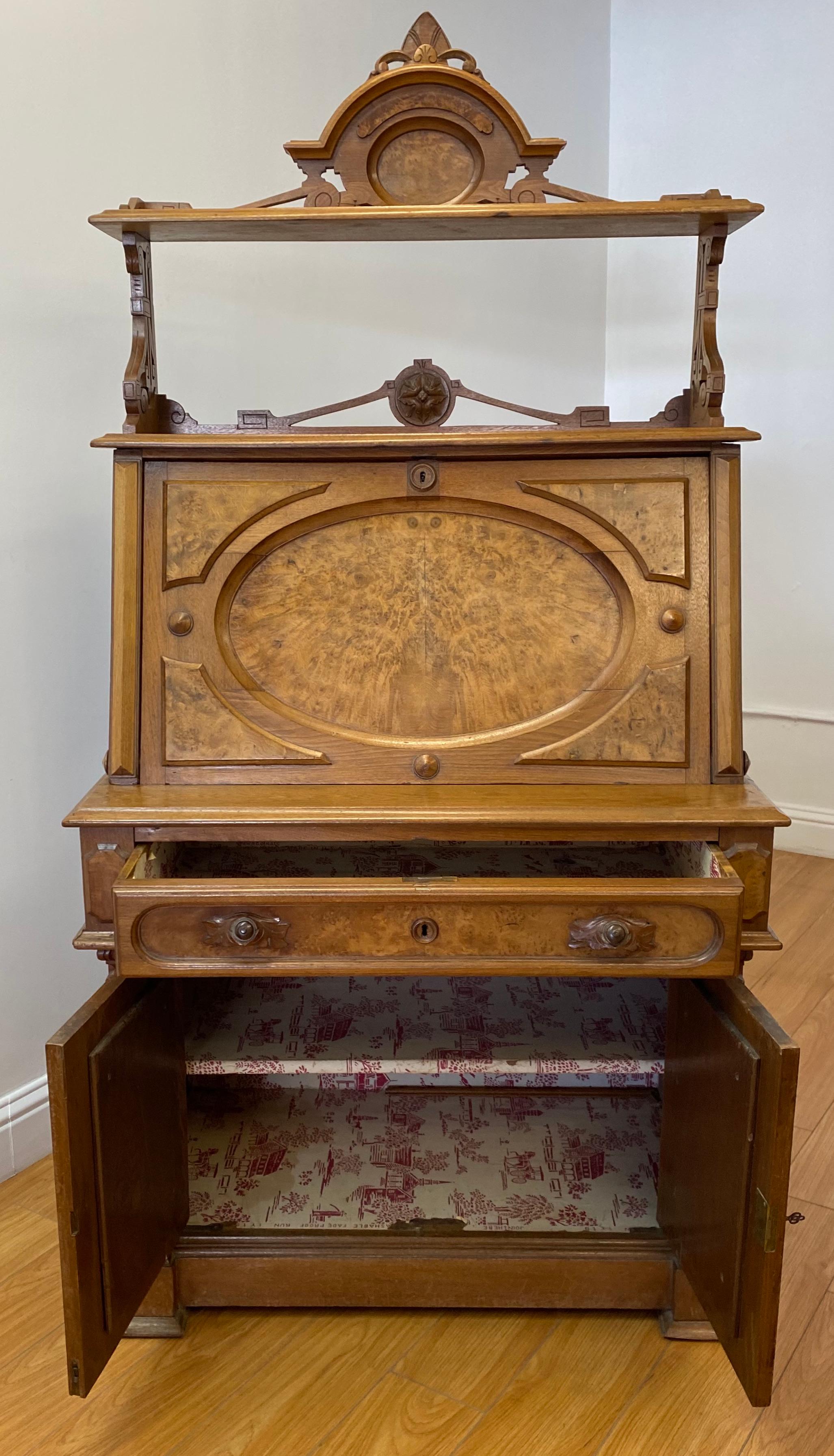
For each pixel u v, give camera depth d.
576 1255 1.75
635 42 3.81
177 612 1.68
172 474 1.69
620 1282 1.76
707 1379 1.66
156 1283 1.74
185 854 1.96
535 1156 2.00
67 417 2.13
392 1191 1.89
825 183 3.52
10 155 1.96
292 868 1.92
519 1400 1.62
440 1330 1.77
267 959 1.49
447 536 1.70
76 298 2.12
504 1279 1.77
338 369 2.82
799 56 3.50
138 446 1.65
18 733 2.11
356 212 1.62
